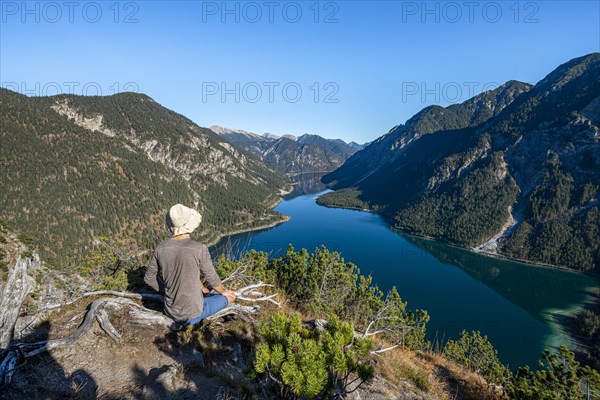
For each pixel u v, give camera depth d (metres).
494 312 90.19
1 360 3.73
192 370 4.52
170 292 4.52
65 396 3.65
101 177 154.88
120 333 4.92
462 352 19.72
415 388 6.69
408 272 117.31
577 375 8.04
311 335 4.23
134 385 4.02
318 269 13.18
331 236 159.38
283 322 3.96
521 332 79.31
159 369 4.38
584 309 94.12
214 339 5.36
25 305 6.29
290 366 3.33
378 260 127.81
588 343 74.81
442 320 83.94
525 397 7.30
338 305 12.40
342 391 3.98
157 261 4.48
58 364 4.15
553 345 73.75
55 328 4.93
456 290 104.31
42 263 10.53
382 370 6.75
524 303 97.81
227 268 9.06
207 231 145.50
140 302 5.83
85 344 4.59
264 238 139.88
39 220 111.69
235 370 4.86
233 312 6.04
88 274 9.09
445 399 6.79
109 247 9.89
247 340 5.72
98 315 4.95
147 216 151.88
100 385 3.95
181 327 5.22
